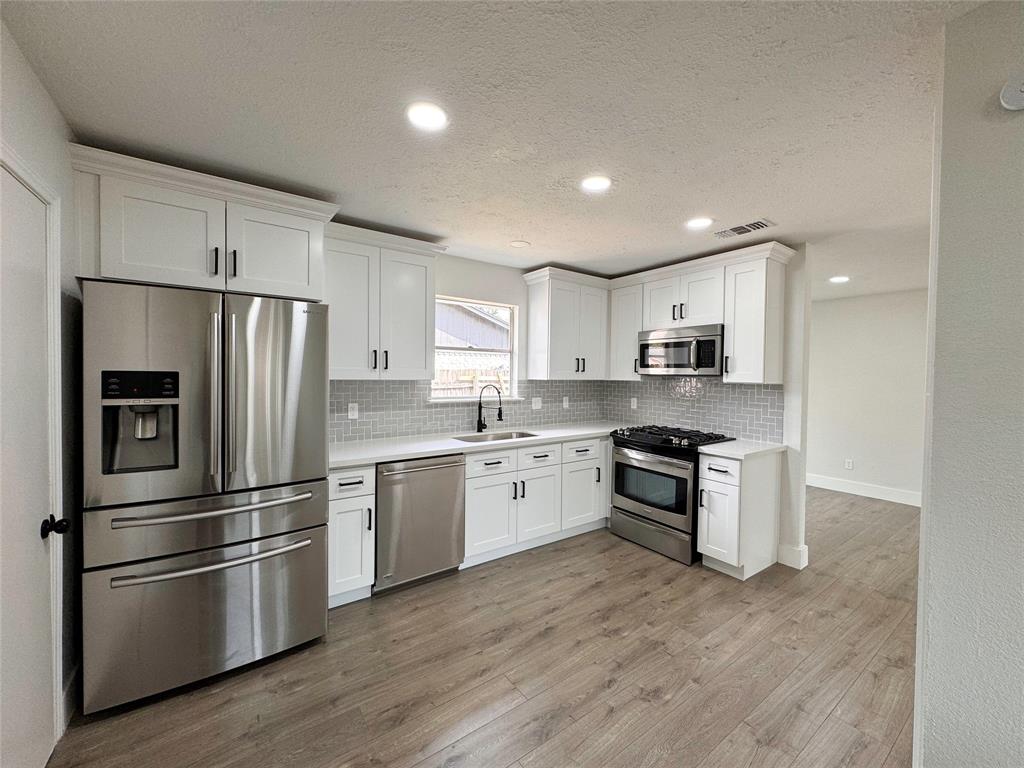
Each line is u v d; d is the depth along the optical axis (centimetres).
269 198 219
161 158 197
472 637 233
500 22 118
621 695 191
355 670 207
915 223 273
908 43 124
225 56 133
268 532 211
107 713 179
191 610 192
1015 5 106
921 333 464
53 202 156
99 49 130
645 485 358
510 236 311
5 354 128
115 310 175
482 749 163
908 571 314
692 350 352
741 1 110
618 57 132
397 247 299
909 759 159
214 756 159
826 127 168
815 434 543
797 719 178
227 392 198
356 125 171
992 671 110
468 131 175
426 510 287
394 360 299
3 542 127
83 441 172
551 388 437
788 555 326
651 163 199
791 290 326
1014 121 106
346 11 115
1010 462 107
